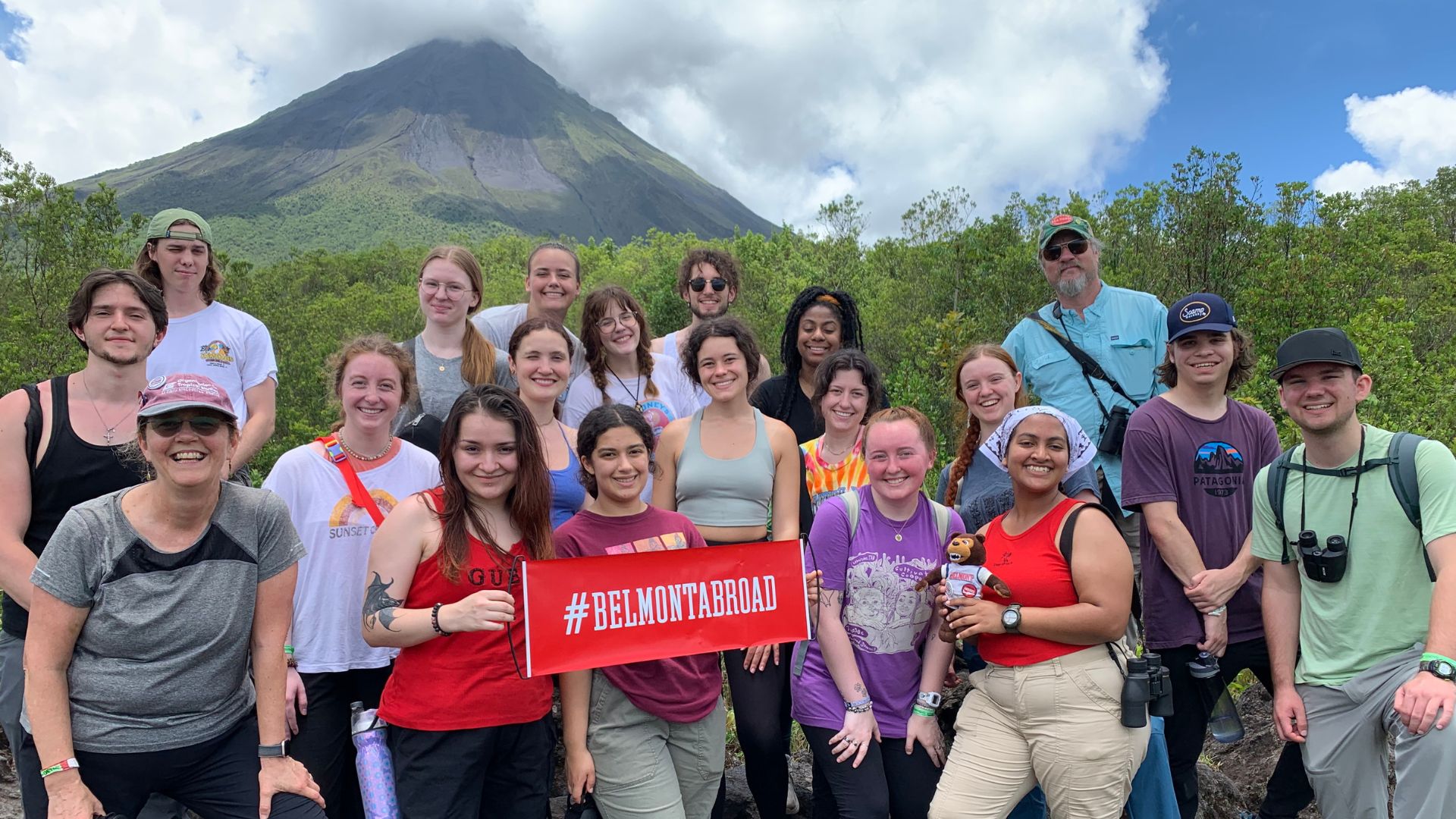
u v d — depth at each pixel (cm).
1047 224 518
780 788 371
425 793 311
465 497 326
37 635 276
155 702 287
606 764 341
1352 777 336
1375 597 328
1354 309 1864
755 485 405
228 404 286
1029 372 540
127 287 332
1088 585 313
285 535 313
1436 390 1359
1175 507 383
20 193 2486
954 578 332
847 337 482
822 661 365
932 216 2917
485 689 316
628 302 512
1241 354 397
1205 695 388
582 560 333
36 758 299
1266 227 1998
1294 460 350
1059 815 323
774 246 5034
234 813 304
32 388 328
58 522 324
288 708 342
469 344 488
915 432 348
